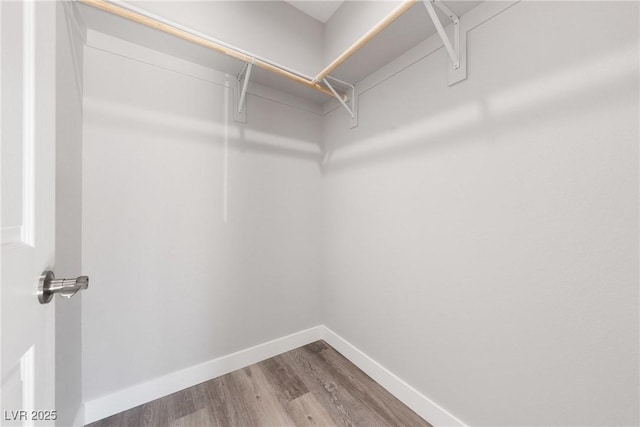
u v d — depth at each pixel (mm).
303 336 1938
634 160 702
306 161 1941
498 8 971
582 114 787
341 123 1828
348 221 1771
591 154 771
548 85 854
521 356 930
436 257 1211
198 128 1472
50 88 531
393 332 1440
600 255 760
